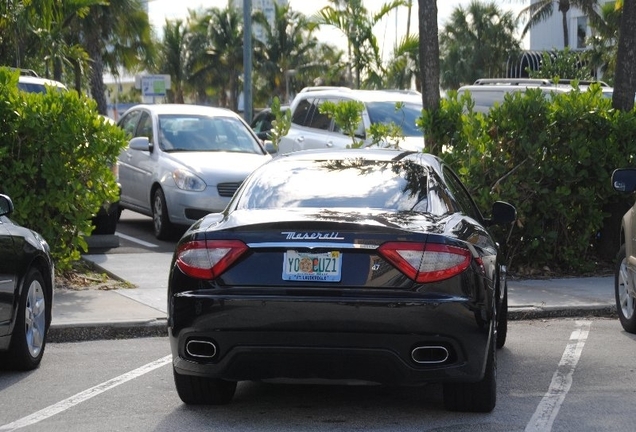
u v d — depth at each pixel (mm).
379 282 6770
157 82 36781
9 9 22234
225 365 6945
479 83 23859
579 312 12039
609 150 14594
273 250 6871
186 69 102188
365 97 20625
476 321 6859
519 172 14414
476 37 83438
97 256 15539
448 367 6820
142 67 52594
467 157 14547
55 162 12883
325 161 8219
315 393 8109
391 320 6688
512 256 14664
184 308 6984
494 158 14477
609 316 12078
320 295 6758
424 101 15953
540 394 8062
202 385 7484
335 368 6844
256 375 6969
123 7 48312
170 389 8281
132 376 8750
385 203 7527
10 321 8453
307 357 6812
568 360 9422
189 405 7750
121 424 7188
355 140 19641
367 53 32406
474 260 7016
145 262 14992
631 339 10531
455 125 14930
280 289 6824
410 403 7766
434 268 6781
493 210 9375
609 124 14648
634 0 15672
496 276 7668
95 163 13305
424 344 6770
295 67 99062
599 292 13109
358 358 6773
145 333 10688
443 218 7379
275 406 7691
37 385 8422
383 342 6719
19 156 12953
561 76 39156
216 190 17016
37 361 9070
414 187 7758
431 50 15875
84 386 8383
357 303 6703
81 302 11836
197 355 7023
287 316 6762
